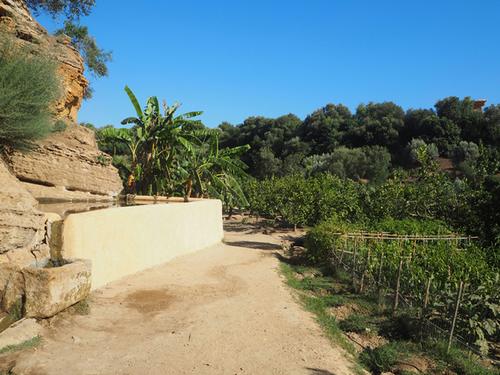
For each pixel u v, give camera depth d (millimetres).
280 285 10562
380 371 6301
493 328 7195
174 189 23062
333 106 75562
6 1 14758
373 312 8977
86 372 4855
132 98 20906
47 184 14430
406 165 55406
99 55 25000
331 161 51531
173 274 10453
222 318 7355
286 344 6445
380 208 20359
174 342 6047
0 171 7598
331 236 13781
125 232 9594
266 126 71875
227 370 5301
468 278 8547
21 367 4738
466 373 6148
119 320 6777
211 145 23609
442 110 60875
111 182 17938
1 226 6535
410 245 12562
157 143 22156
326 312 8953
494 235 14109
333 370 5715
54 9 20797
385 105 68812
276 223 27766
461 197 17938
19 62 9914
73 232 7590
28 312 5949
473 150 46125
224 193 28391
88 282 6992
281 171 56094
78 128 16906
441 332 7316
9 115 9312
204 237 15406
